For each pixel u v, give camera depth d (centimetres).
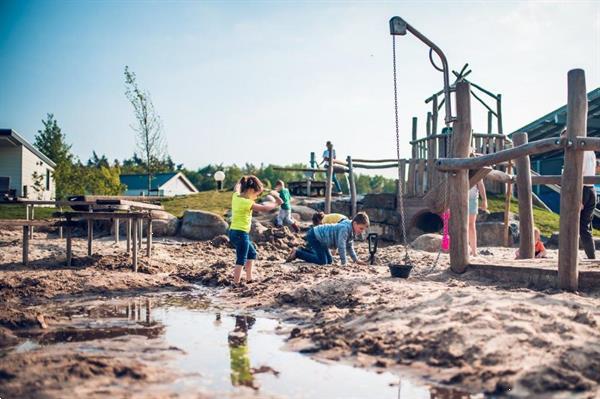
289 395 392
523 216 996
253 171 8988
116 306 762
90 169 4594
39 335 571
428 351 479
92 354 488
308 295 768
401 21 901
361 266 1062
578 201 706
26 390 388
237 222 929
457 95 888
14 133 3061
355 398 387
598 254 1197
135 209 1376
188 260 1338
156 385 407
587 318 509
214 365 462
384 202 2131
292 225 1912
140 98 3638
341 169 2359
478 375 421
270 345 533
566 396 377
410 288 740
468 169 869
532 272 766
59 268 1073
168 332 590
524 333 476
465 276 852
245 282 947
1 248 1430
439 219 2145
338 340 524
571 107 700
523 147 754
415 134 2117
